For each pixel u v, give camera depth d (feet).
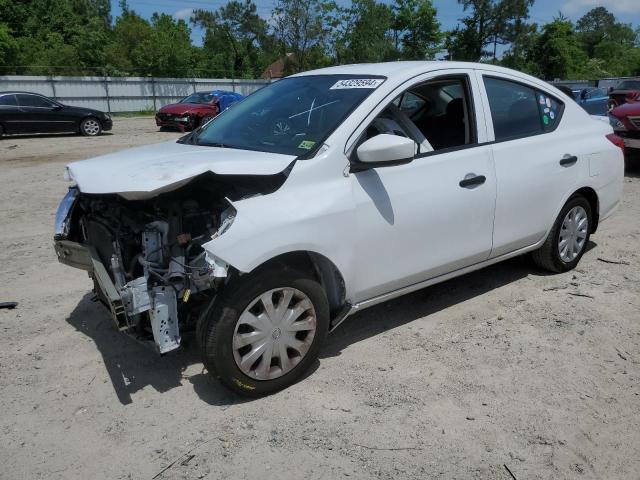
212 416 10.46
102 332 13.84
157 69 166.71
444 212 12.74
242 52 199.11
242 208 10.11
